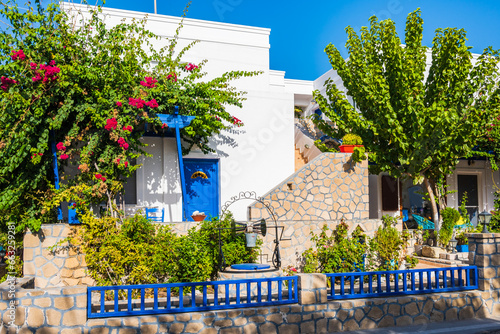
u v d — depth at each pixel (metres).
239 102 12.91
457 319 8.30
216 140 13.23
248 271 8.66
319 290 7.45
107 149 10.06
